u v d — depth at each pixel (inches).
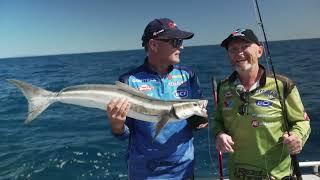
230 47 50.2
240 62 49.6
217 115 54.6
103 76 460.1
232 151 50.1
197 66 472.1
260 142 49.6
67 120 194.4
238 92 50.8
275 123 49.1
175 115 48.1
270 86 49.5
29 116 47.6
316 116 163.3
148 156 52.0
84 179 110.1
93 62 864.3
